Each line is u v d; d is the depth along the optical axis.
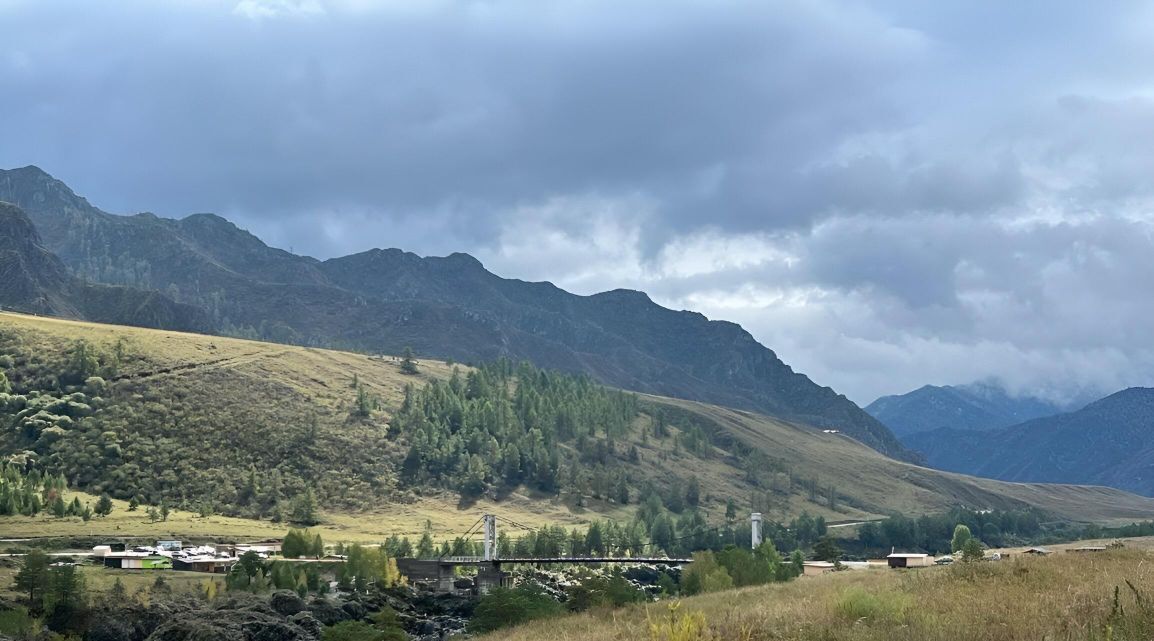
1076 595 35.31
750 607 45.06
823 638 29.28
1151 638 24.30
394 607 151.62
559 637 40.88
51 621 118.69
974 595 38.91
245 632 115.81
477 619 85.94
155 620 123.44
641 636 33.56
